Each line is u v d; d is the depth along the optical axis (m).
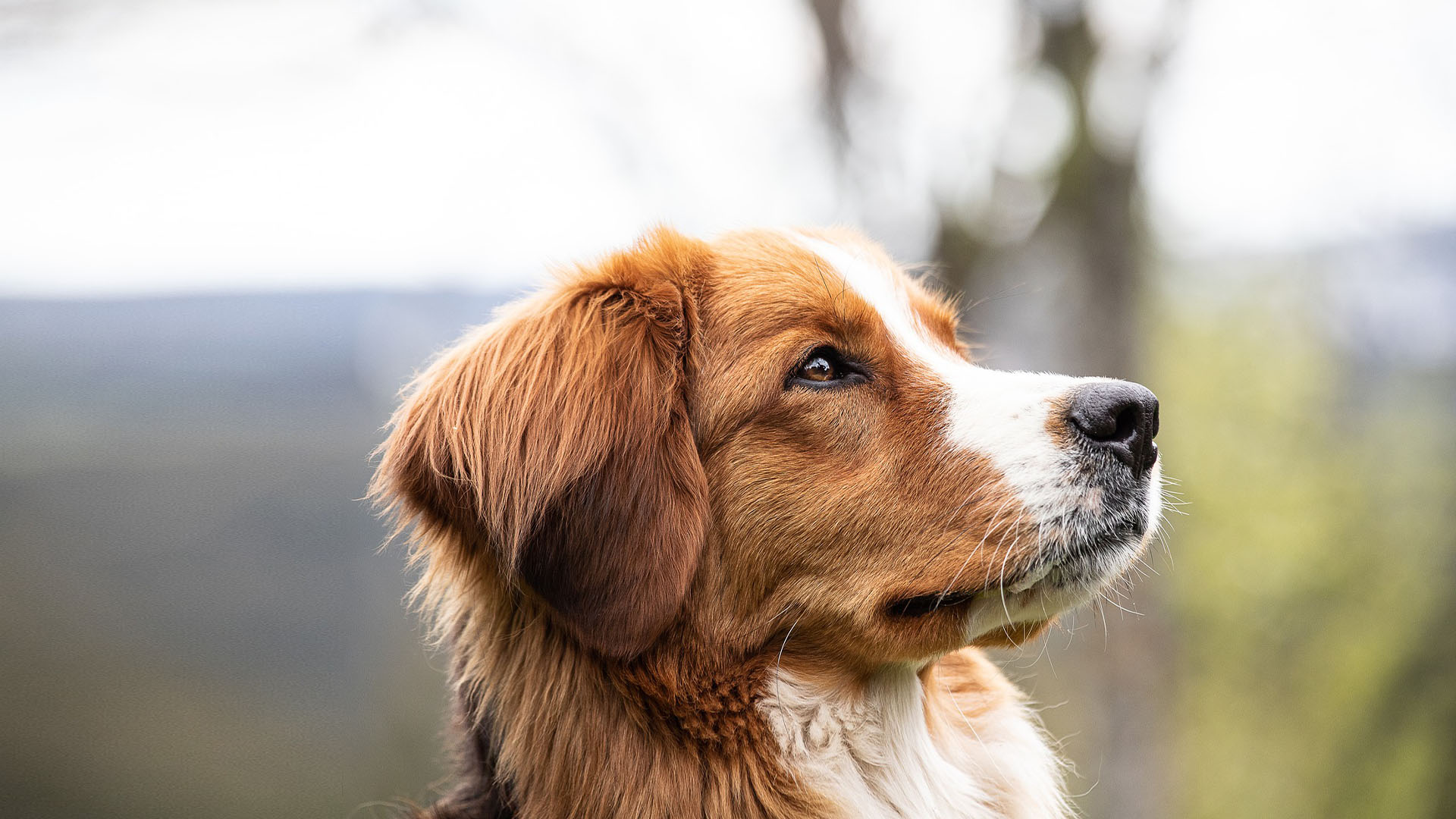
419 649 11.16
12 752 10.18
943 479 3.14
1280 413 16.92
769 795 3.08
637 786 3.03
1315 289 16.73
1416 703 14.50
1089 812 8.14
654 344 3.20
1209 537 16.08
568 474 2.99
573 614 2.97
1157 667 8.26
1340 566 16.19
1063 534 3.09
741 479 3.17
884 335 3.35
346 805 10.62
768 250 3.50
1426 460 15.91
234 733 10.68
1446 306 15.29
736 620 3.11
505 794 3.20
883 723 3.30
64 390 10.21
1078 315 8.09
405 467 3.24
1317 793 16.02
